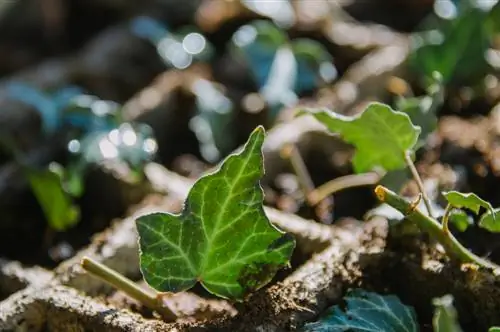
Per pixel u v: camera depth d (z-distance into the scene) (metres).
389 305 0.48
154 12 0.68
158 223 0.47
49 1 0.68
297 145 0.56
